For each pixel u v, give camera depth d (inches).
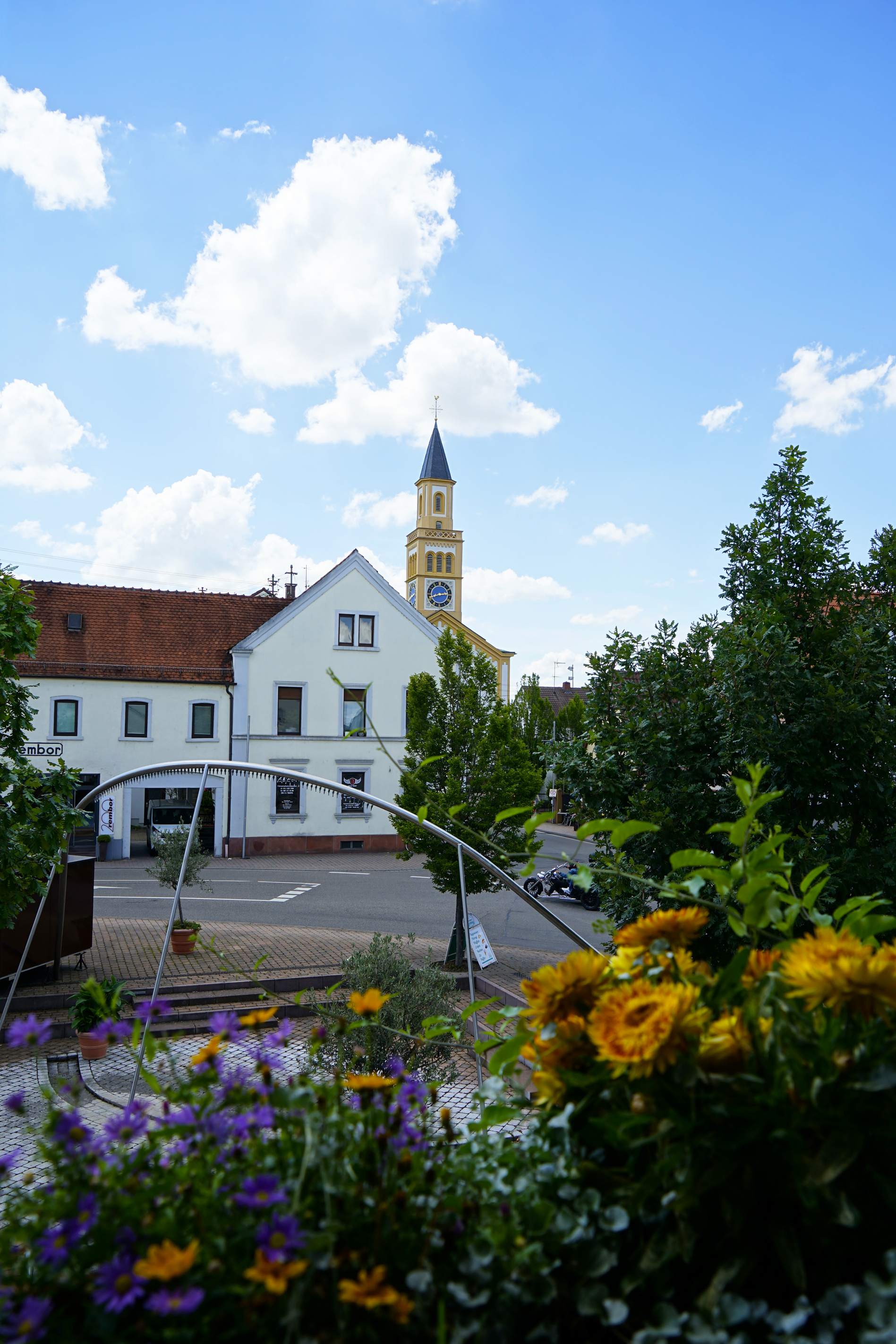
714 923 223.9
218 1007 487.2
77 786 416.8
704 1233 64.6
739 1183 64.3
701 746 273.3
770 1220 63.5
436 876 609.6
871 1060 63.5
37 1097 329.1
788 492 291.3
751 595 290.5
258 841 1300.4
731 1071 69.1
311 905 864.3
